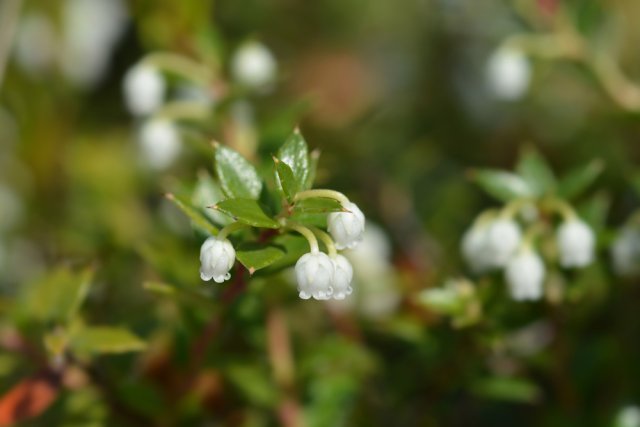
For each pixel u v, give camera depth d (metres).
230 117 0.34
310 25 0.53
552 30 0.36
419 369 0.32
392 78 0.50
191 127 0.34
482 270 0.31
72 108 0.46
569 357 0.32
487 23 0.47
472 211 0.38
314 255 0.26
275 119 0.32
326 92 0.52
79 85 0.46
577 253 0.30
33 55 0.44
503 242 0.30
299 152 0.26
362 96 0.51
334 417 0.32
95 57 0.46
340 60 0.53
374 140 0.40
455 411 0.34
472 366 0.31
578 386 0.32
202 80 0.34
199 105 0.34
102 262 0.34
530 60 0.36
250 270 0.25
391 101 0.47
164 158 0.33
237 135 0.34
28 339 0.29
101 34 0.46
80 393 0.30
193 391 0.31
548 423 0.32
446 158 0.44
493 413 0.34
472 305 0.30
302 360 0.32
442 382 0.32
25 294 0.31
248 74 0.35
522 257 0.30
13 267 0.40
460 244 0.36
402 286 0.34
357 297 0.34
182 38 0.35
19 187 0.43
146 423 0.30
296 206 0.26
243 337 0.32
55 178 0.44
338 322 0.34
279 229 0.26
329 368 0.32
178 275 0.30
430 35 0.50
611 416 0.32
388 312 0.34
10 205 0.42
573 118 0.45
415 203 0.38
